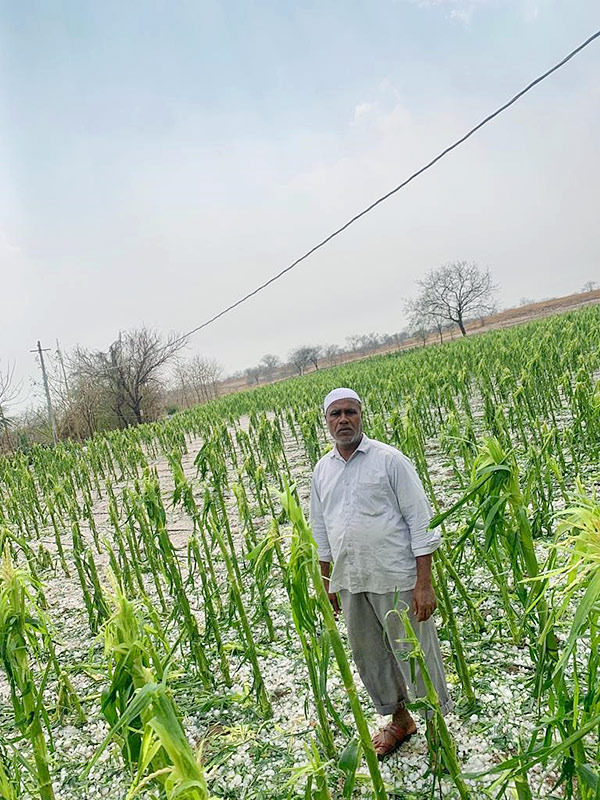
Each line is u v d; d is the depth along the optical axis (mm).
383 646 3078
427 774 2928
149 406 33188
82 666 3240
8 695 4543
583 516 1548
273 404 18953
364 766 3098
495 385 13445
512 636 3854
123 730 1838
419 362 19297
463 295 62688
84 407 29797
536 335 17281
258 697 3703
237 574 5031
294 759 3254
